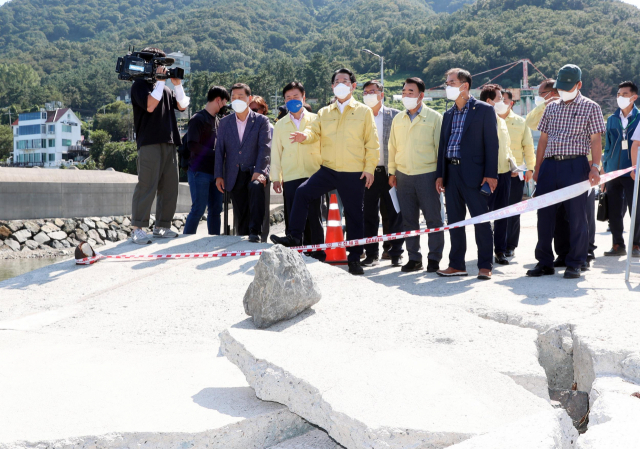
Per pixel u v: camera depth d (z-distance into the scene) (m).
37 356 3.64
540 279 5.69
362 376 2.73
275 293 3.85
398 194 6.46
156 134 6.67
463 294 5.02
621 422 2.34
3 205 15.55
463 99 5.87
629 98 6.97
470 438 2.24
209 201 7.80
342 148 5.94
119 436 2.44
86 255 6.10
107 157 101.12
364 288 4.53
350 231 6.14
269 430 2.66
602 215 7.37
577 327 3.67
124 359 3.56
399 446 2.26
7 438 2.40
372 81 6.82
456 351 3.27
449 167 5.94
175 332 4.13
